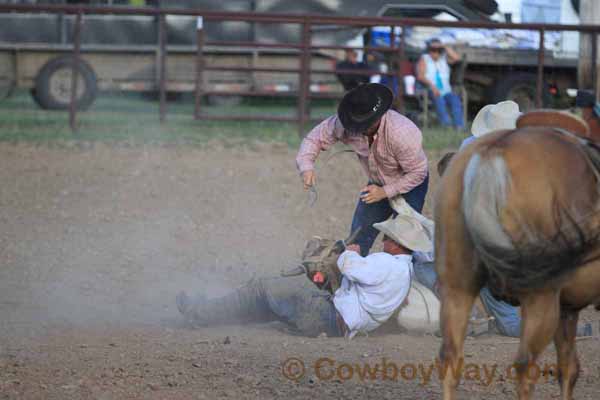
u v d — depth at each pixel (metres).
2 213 23.98
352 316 14.02
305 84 34.12
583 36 35.19
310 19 33.44
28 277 18.84
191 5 41.03
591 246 9.23
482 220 8.98
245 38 40.75
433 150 31.41
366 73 33.97
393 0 39.97
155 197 26.03
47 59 40.50
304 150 15.22
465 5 39.38
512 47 38.22
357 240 15.70
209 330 15.15
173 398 11.37
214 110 41.56
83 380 11.97
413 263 14.86
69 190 26.53
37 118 38.12
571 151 9.28
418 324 14.37
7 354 13.20
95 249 21.09
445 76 35.81
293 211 24.78
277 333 14.91
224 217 24.12
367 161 15.05
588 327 14.69
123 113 40.38
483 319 14.65
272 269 19.86
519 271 9.05
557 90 39.03
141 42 40.94
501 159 9.05
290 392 11.67
